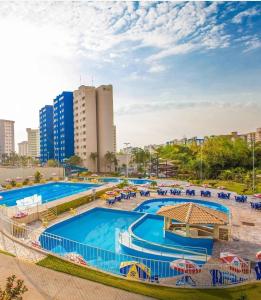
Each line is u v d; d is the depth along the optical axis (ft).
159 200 117.91
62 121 307.78
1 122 613.11
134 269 40.19
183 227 72.79
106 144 272.92
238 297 32.81
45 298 31.19
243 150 243.40
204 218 63.77
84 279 36.50
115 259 54.34
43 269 39.75
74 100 297.12
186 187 152.46
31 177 190.49
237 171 212.43
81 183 173.27
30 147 593.01
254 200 113.50
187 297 32.58
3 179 176.65
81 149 284.61
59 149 322.75
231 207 99.86
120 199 112.57
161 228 77.20
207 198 118.93
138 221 80.18
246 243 61.31
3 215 76.95
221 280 38.55
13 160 382.22
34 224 78.13
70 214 90.07
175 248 56.70
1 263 41.83
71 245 62.80
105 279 36.88
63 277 36.99
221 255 45.06
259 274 39.40
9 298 23.21
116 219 88.43
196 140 357.61
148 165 286.05
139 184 168.45
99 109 275.59
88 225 81.82
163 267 48.96
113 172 264.72
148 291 33.78
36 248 49.85
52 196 134.41
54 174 211.41
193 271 40.50
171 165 263.90
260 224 76.74
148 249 58.08
